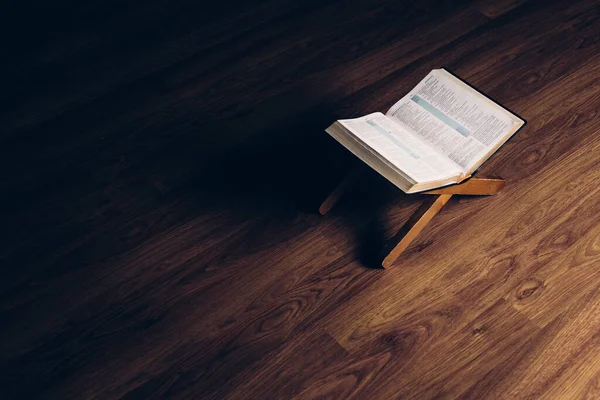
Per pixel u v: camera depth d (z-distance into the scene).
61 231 2.22
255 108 2.48
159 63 2.59
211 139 2.40
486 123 2.09
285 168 2.34
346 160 2.36
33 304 2.10
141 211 2.26
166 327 2.07
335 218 2.24
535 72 2.55
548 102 2.48
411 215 2.26
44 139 2.40
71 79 2.54
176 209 2.26
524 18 2.70
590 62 2.58
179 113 2.46
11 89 2.51
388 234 2.22
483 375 2.01
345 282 2.14
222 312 2.10
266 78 2.55
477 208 2.26
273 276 2.15
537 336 2.06
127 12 2.73
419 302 2.11
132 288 2.13
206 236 2.21
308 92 2.52
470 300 2.11
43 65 2.57
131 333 2.06
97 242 2.20
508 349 2.04
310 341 2.05
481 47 2.63
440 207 2.13
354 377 2.01
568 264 2.16
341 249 2.19
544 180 2.31
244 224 2.23
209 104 2.49
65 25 2.69
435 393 1.99
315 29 2.69
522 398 1.99
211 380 2.01
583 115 2.45
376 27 2.69
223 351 2.04
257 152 2.38
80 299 2.11
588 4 2.74
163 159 2.36
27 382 2.00
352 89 2.53
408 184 1.98
